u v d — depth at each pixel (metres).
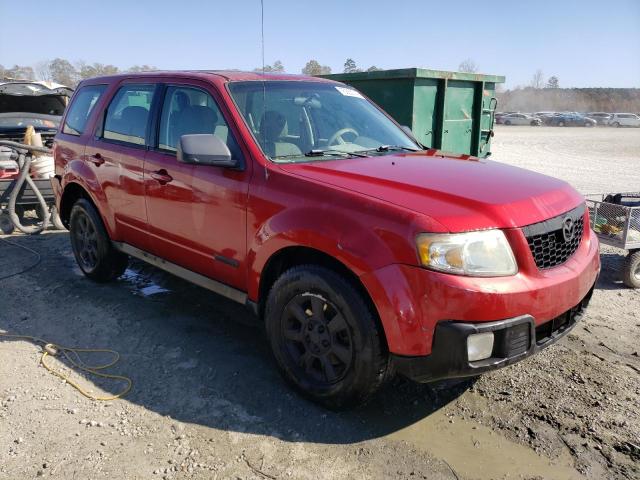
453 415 3.29
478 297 2.68
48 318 4.56
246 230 3.50
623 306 4.98
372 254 2.85
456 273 2.71
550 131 41.06
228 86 3.89
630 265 5.34
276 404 3.37
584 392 3.52
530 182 3.37
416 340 2.78
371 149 4.07
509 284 2.78
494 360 2.77
